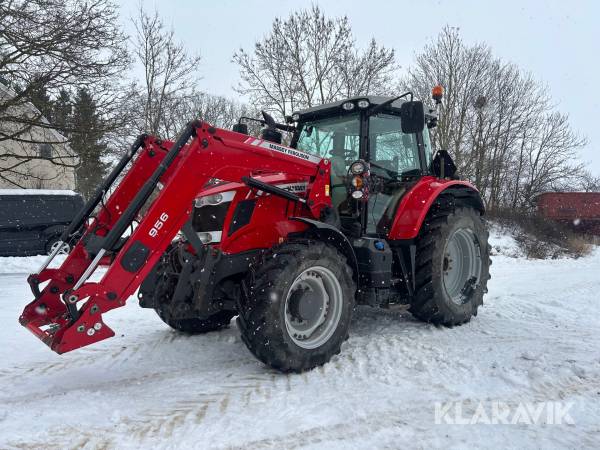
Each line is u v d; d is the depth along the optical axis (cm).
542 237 1959
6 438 237
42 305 335
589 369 322
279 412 263
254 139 354
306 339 344
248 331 321
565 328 444
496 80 2248
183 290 341
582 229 2288
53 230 1211
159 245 309
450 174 508
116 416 261
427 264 438
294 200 371
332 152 450
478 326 457
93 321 285
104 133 1227
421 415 258
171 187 313
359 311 518
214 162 327
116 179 385
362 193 390
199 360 367
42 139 1417
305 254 333
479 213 526
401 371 328
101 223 364
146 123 1727
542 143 2698
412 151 480
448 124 2064
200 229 369
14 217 1173
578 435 236
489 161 2336
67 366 355
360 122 434
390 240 437
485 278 495
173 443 231
